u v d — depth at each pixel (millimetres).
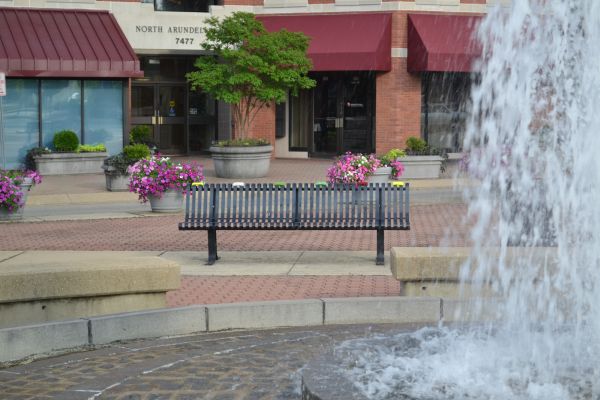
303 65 29828
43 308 10055
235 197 14375
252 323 10555
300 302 10625
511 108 13938
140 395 7941
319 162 36469
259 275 13336
